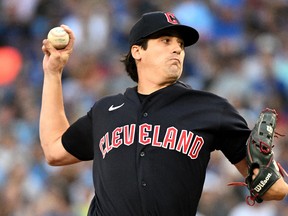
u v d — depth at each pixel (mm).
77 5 54562
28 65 52656
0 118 46344
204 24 51094
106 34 51875
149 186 16031
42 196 36062
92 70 48906
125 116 16828
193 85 46438
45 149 18438
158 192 16031
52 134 18375
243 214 34438
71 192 36344
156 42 16906
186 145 16188
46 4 56250
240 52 48562
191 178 16172
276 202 34062
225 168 36688
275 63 46750
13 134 43500
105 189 16484
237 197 35344
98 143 16969
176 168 16094
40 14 56125
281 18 52250
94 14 52500
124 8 53438
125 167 16297
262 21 51625
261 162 16172
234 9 52156
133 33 17266
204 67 47469
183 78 47375
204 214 35000
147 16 17078
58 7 55688
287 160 36594
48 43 18422
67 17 54406
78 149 17969
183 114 16500
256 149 16203
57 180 36562
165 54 16859
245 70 46281
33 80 51156
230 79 45344
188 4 52219
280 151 37094
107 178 16469
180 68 16969
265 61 46219
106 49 50969
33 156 40781
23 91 49469
